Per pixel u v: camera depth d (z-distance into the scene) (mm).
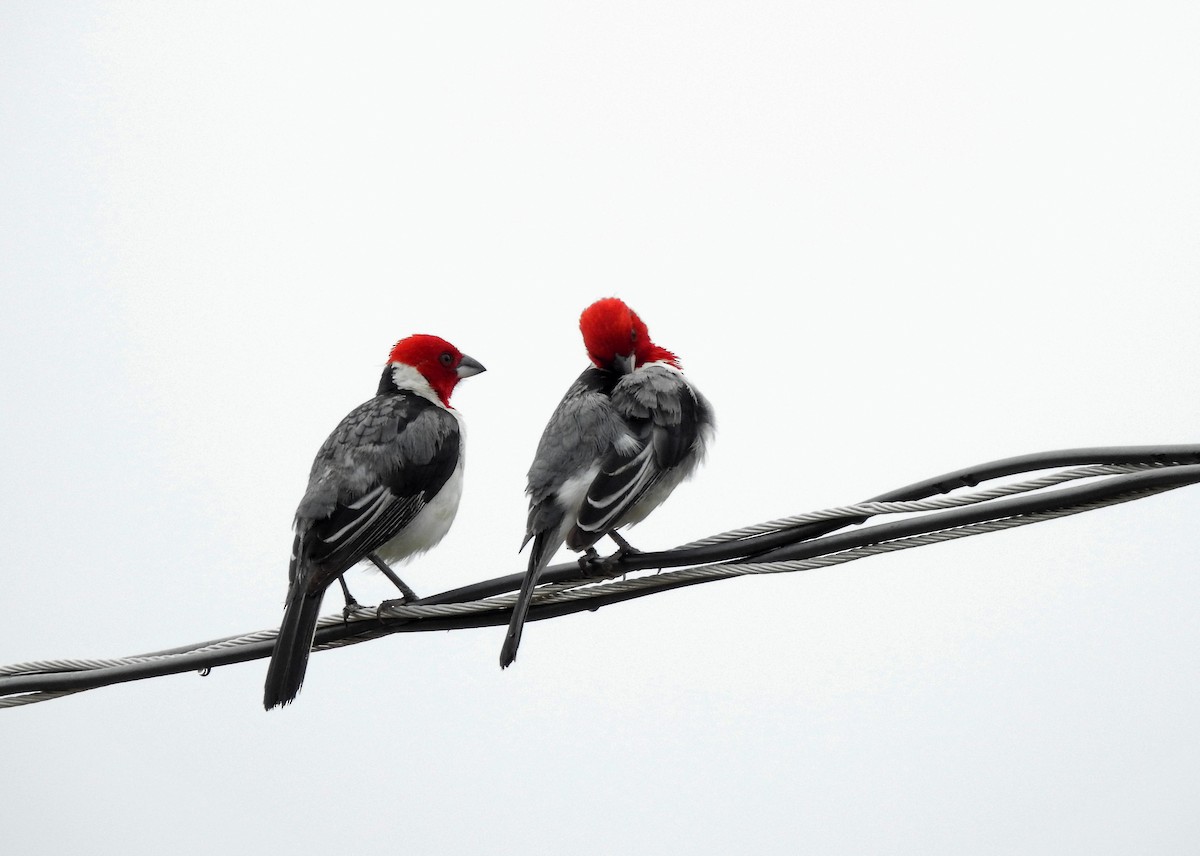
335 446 11945
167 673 10477
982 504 9336
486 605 10508
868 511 9680
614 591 10188
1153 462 9094
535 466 11273
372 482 11578
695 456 12016
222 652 10555
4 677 10570
